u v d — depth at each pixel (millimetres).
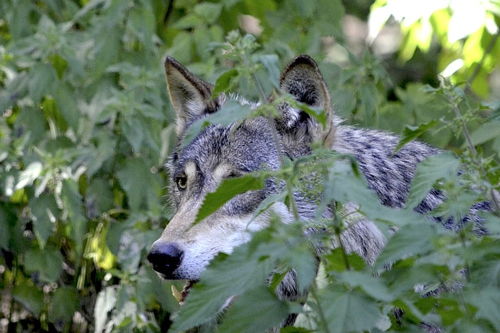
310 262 5652
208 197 6316
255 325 5816
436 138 11742
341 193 6000
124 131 10969
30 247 11414
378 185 9617
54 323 11547
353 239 9203
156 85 11578
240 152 9539
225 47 7219
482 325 5797
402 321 6543
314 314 6309
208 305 5848
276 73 6660
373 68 11945
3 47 12578
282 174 6285
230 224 9094
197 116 10680
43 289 11742
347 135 9898
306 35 12742
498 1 11172
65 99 11352
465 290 5961
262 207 6254
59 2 13148
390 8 11344
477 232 9141
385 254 6051
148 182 11141
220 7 12906
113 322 10594
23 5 12547
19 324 11727
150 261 9016
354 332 5691
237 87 10984
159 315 11156
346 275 5707
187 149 9875
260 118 9656
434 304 6273
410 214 6133
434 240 5953
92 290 11617
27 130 11422
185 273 8945
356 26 18938
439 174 6602
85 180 11938
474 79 12695
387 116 12031
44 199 10930
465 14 11102
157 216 10961
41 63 11414
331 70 11945
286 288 9406
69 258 11875
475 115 7273
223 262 5930
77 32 12523
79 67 11539
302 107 6527
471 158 6750
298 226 5852
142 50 12398
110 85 11875
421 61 17219
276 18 13023
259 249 5727
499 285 5945
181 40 12859
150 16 12062
